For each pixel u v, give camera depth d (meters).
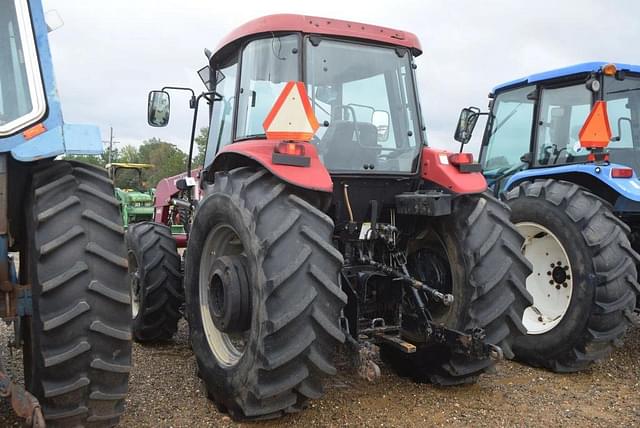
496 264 3.49
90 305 2.52
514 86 5.98
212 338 3.51
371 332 3.58
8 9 2.62
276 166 3.03
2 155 2.55
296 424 3.21
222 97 4.26
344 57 3.67
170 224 6.44
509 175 6.01
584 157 5.20
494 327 3.48
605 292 4.16
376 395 3.68
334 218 3.66
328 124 3.58
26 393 2.41
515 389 3.91
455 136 5.23
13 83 2.61
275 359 2.83
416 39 3.95
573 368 4.29
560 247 4.43
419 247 3.97
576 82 5.33
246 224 3.00
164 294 4.76
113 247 2.62
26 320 2.74
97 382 2.55
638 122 5.37
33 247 2.56
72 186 2.71
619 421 3.36
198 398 3.58
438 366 3.74
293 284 2.86
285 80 3.53
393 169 3.77
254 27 3.61
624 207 4.84
